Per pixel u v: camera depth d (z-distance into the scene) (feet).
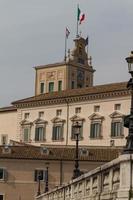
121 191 66.80
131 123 69.56
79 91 374.84
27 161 310.04
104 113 347.97
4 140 411.13
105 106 348.38
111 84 367.66
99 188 84.02
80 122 359.46
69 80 488.85
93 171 88.48
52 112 378.73
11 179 308.40
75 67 495.82
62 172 306.35
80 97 360.89
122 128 336.90
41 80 502.38
